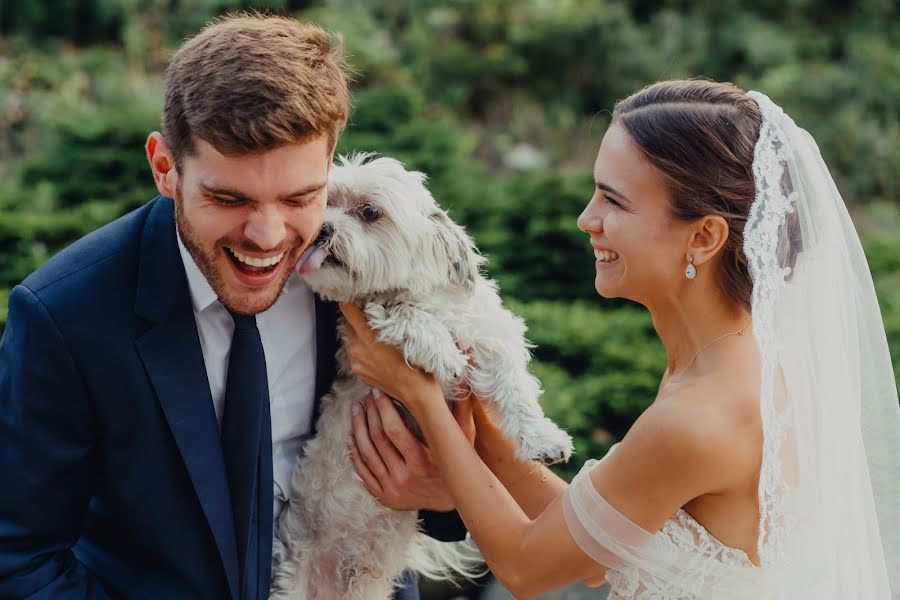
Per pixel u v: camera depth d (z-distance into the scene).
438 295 2.83
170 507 2.27
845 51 11.80
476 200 7.41
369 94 8.03
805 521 2.24
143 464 2.24
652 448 2.19
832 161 10.41
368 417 2.66
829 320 2.29
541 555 2.30
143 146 7.33
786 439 2.24
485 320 2.81
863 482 2.37
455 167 7.68
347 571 2.86
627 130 2.29
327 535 2.79
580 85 10.95
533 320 6.19
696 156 2.21
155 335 2.22
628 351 5.91
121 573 2.36
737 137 2.23
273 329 2.62
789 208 2.24
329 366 2.73
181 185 2.10
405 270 2.71
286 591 2.74
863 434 2.49
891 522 2.50
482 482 2.40
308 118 2.02
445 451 2.44
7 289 6.02
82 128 7.31
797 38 11.73
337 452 2.73
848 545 2.27
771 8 12.04
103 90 9.16
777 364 2.25
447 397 2.75
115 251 2.26
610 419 5.55
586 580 2.66
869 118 10.85
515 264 7.04
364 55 9.71
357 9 10.62
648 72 10.87
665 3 11.89
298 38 2.09
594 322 6.21
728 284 2.29
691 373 2.32
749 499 2.25
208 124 1.98
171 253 2.28
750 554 2.27
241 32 2.05
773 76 10.80
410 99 8.05
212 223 2.08
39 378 2.18
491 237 7.03
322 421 2.74
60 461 2.21
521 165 9.59
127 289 2.23
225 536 2.27
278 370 2.66
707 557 2.25
